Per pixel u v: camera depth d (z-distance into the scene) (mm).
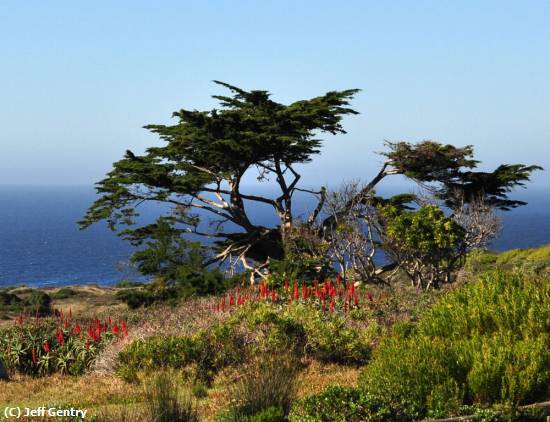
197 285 60375
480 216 61438
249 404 20734
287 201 75000
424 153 68000
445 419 17891
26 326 41188
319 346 31938
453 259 59594
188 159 71250
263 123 66500
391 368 20703
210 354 31641
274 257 74812
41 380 35469
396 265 61844
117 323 47281
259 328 33094
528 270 53938
